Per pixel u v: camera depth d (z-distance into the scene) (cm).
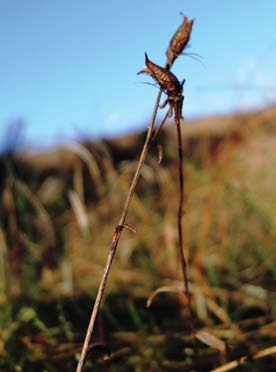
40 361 27
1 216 45
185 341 29
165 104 16
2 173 65
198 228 45
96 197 60
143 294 39
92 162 39
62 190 64
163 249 45
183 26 16
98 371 27
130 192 16
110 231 51
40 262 44
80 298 38
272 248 40
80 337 30
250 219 43
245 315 34
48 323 33
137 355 28
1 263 35
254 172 48
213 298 35
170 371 26
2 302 34
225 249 42
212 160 49
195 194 48
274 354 26
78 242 48
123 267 45
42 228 48
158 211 52
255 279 39
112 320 30
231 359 27
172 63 16
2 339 29
